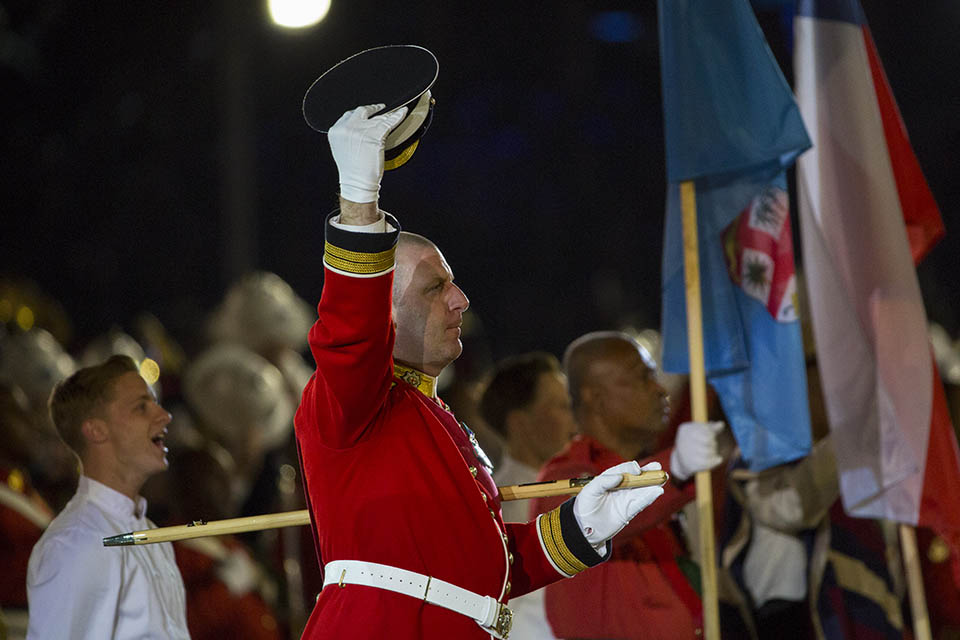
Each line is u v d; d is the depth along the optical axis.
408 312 11.84
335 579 11.12
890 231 17.28
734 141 16.17
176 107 58.84
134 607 14.59
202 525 12.13
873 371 17.23
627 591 16.53
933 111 70.75
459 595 10.98
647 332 33.38
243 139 57.72
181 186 58.97
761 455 16.81
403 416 11.21
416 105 11.21
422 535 10.95
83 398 15.12
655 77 74.81
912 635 20.55
